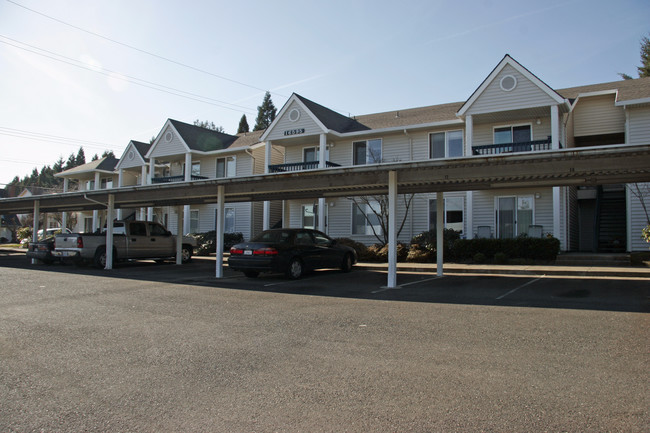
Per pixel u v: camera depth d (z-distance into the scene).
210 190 14.13
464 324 6.66
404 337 6.00
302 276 13.51
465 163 9.88
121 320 7.25
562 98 16.62
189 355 5.36
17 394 4.23
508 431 3.34
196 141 28.97
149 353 5.46
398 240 21.75
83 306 8.48
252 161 27.81
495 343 5.62
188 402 4.01
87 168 37.72
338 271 15.11
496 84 17.83
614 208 20.14
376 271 15.20
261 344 5.79
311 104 23.36
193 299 9.22
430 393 4.08
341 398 4.02
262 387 4.33
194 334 6.33
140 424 3.59
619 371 4.52
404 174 11.09
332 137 23.08
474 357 5.09
